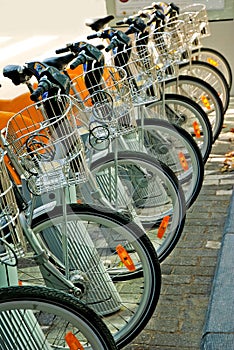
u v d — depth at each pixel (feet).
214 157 16.53
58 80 8.73
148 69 12.84
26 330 7.67
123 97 10.42
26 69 9.32
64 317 7.27
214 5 20.67
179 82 15.99
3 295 6.98
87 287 9.26
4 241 6.70
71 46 11.23
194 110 14.89
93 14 43.91
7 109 12.78
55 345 9.22
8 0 50.67
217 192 14.49
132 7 20.49
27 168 8.16
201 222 13.10
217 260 11.44
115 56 12.55
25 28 42.45
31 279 9.65
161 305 10.35
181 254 11.87
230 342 9.12
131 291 10.62
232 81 21.38
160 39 14.78
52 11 46.14
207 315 9.83
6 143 8.11
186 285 10.88
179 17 18.04
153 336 9.61
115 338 9.30
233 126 18.67
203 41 21.25
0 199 6.76
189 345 9.34
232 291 10.35
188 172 13.47
